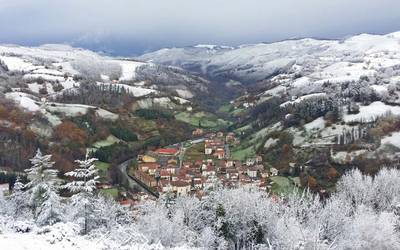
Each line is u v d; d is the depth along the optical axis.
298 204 74.50
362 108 192.25
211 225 66.25
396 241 56.22
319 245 50.41
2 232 35.97
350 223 65.44
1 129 172.38
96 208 50.75
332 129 178.88
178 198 71.31
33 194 48.69
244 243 65.56
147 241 41.59
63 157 162.25
